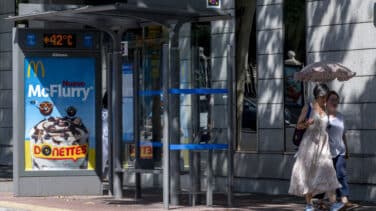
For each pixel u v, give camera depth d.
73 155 20.27
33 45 19.86
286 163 20.41
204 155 21.08
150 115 18.80
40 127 20.05
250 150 21.50
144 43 18.89
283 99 20.62
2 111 30.23
